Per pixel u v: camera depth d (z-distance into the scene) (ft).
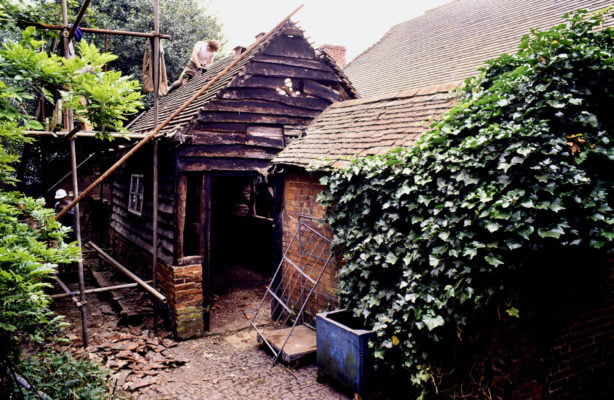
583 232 10.53
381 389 14.98
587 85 12.07
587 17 26.81
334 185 17.69
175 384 17.03
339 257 18.92
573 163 11.03
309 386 16.66
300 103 26.63
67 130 18.16
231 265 38.42
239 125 24.25
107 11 47.39
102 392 13.79
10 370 9.95
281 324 23.95
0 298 8.08
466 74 30.04
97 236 45.83
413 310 13.42
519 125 11.85
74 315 24.90
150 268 26.20
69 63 9.79
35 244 9.33
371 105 23.62
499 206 10.93
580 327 13.47
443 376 13.23
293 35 25.99
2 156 11.04
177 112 19.54
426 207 13.42
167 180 23.95
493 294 11.32
